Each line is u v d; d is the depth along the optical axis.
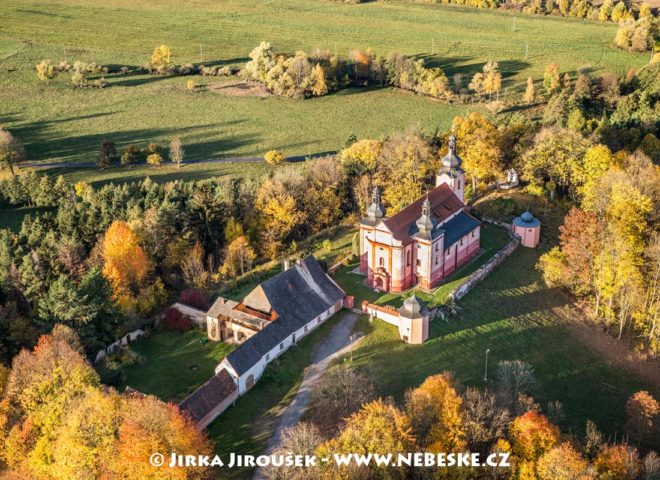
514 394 110.94
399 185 170.62
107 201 167.75
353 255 150.00
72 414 100.50
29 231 155.25
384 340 124.69
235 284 144.88
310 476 90.44
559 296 138.75
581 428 110.25
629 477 91.81
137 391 113.00
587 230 136.50
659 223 144.38
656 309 124.25
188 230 155.25
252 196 167.38
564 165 162.75
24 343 124.06
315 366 119.00
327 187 174.25
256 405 111.56
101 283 125.69
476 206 165.75
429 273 135.75
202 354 124.06
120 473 93.31
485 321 130.50
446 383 100.19
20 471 103.62
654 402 105.44
